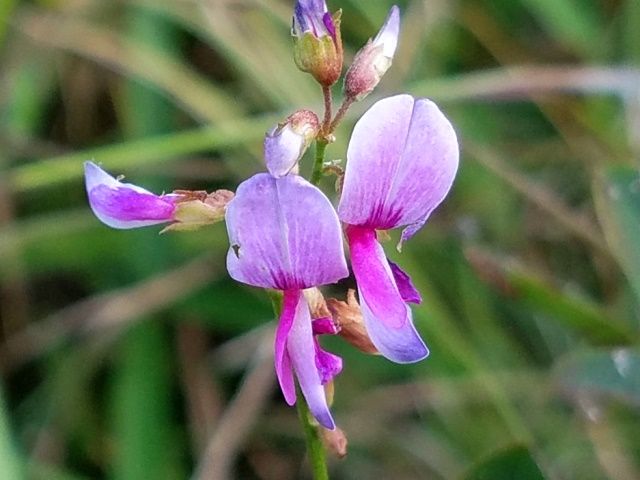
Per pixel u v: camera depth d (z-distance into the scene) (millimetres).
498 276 157
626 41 203
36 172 179
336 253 99
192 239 190
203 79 204
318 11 102
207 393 188
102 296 189
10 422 179
